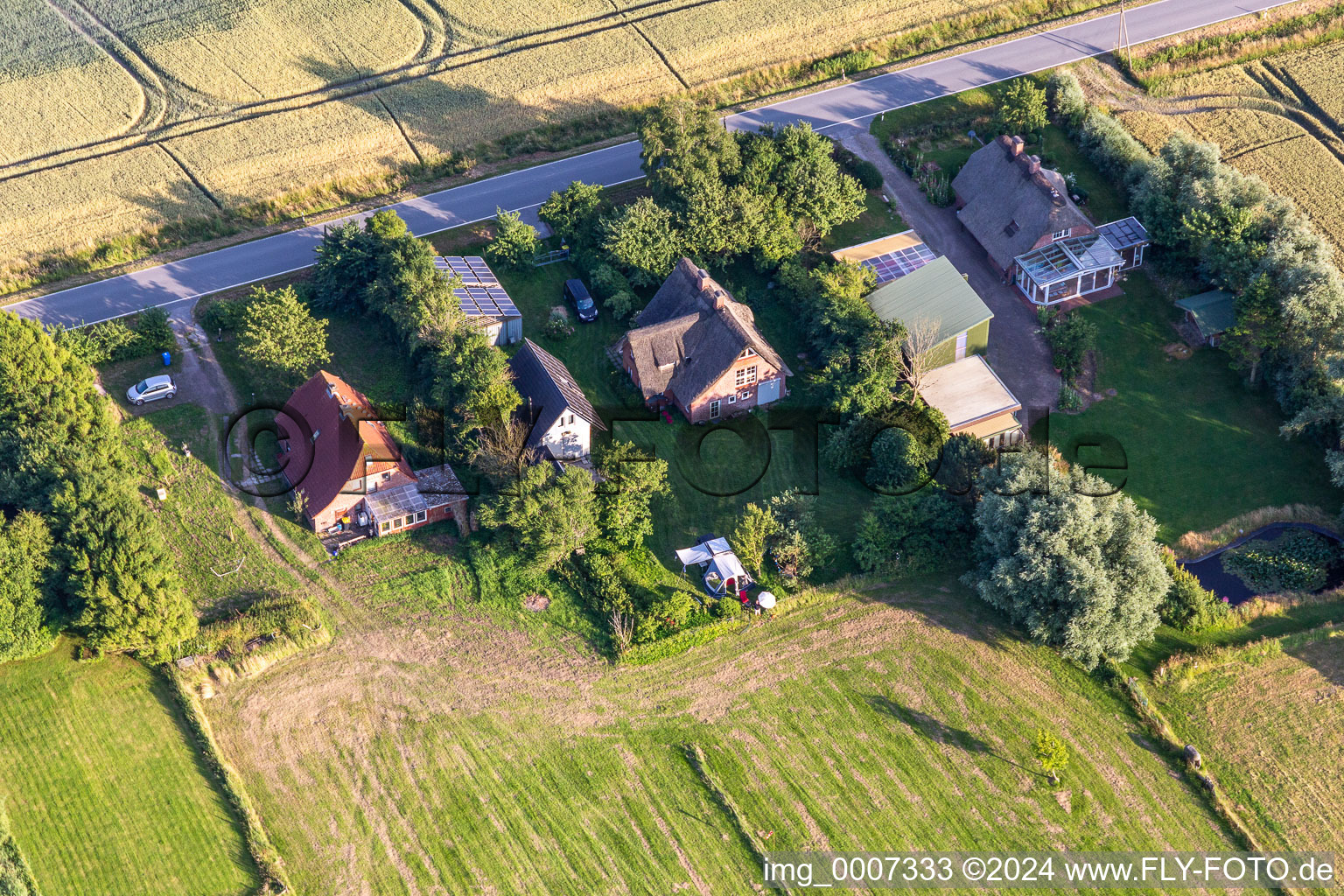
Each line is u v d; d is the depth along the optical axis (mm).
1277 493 75875
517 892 59219
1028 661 67812
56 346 75875
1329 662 66938
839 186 90375
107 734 65562
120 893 59750
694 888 59188
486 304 83562
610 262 88062
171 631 66500
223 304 84688
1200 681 66625
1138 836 60531
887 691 66625
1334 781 61906
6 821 62062
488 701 66625
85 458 70562
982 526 69188
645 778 63375
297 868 60312
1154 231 88875
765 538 72188
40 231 92375
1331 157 97875
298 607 69688
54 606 67688
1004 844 60500
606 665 68000
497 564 72188
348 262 84812
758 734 65000
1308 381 78000
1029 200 87812
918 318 81438
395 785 63375
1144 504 75688
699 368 78375
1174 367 83500
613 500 72375
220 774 63562
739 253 87875
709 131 88438
